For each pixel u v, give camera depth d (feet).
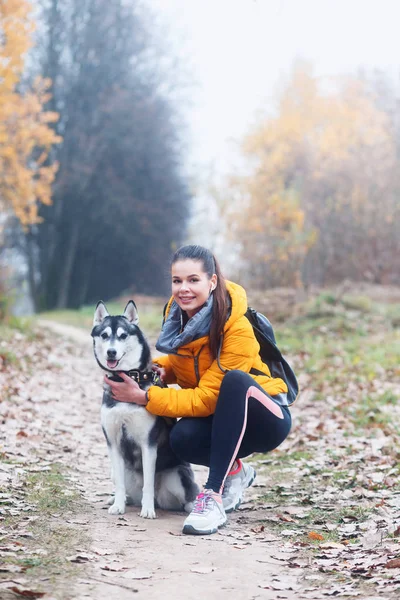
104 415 12.92
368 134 73.67
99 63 112.47
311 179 71.97
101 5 109.81
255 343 12.71
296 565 10.14
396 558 9.91
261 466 17.80
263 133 78.13
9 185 66.69
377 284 65.16
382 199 66.59
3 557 9.67
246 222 71.31
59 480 15.01
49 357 36.52
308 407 25.32
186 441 12.54
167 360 14.12
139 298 98.12
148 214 115.03
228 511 13.42
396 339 40.29
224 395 12.12
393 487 14.47
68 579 9.04
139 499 13.85
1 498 12.98
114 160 112.88
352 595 8.79
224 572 9.77
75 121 109.40
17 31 55.47
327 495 14.21
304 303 52.37
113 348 12.55
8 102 59.00
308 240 62.34
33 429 20.07
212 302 12.45
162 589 8.95
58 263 113.91
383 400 24.49
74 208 109.19
